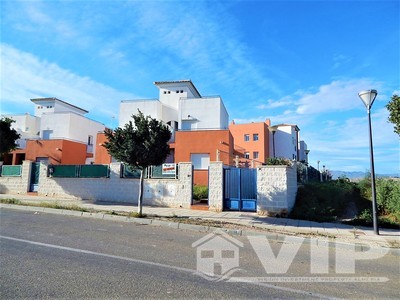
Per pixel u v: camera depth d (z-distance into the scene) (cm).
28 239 700
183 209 1363
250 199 1316
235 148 3538
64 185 1719
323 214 1218
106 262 541
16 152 3200
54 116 3406
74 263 526
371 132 974
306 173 2106
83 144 3262
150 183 1488
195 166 2386
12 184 1916
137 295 398
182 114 2769
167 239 784
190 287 439
